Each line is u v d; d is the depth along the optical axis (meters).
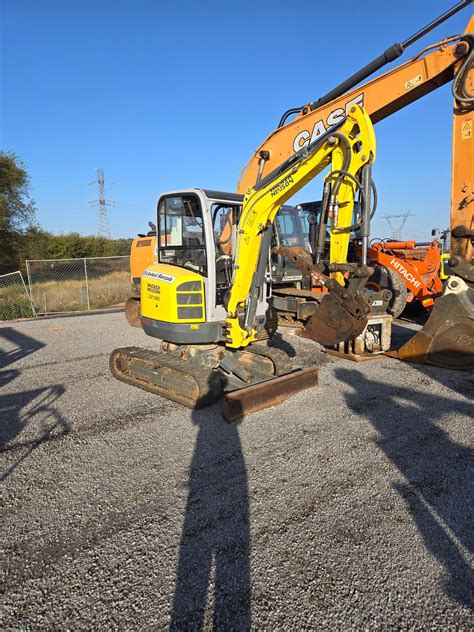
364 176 4.35
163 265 6.03
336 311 4.69
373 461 3.82
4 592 2.48
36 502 3.36
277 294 9.66
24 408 5.45
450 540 2.79
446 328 6.41
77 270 22.02
